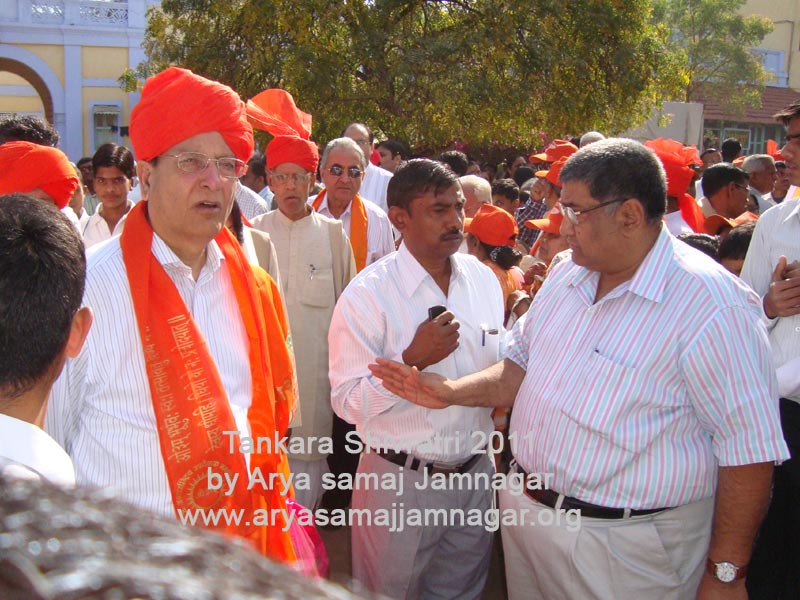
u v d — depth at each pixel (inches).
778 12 1228.5
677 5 1023.6
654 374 90.4
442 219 111.6
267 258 138.5
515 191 265.3
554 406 96.0
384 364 102.9
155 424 79.4
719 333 87.0
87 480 77.6
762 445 86.3
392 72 516.7
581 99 558.3
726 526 89.6
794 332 123.5
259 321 89.7
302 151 164.2
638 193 89.5
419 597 122.0
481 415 117.7
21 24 767.7
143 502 78.5
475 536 119.8
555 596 99.7
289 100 172.4
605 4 545.3
